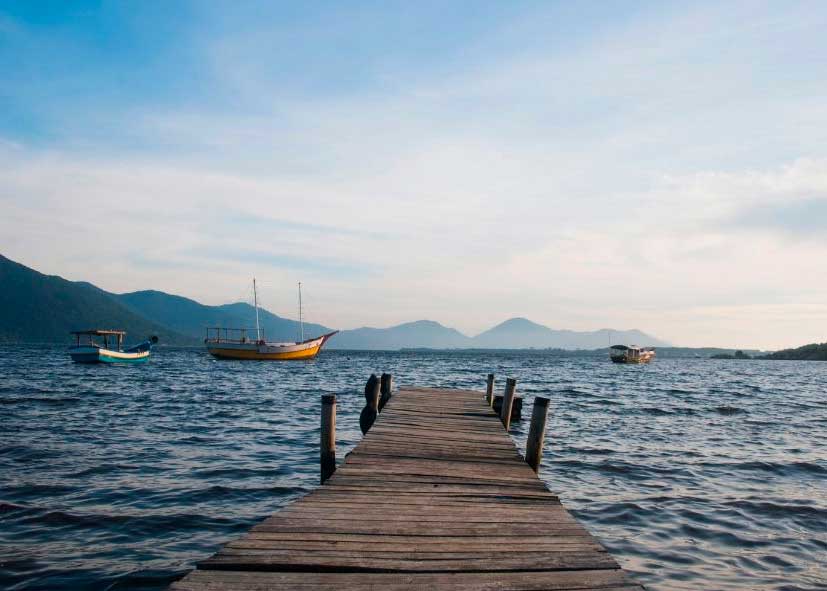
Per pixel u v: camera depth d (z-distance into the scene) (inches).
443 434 383.2
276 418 751.7
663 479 434.6
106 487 381.4
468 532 190.4
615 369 3127.5
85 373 1779.0
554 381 1790.1
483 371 2460.6
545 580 152.8
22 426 639.8
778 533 316.8
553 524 200.7
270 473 430.3
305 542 175.6
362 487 246.7
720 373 2930.6
